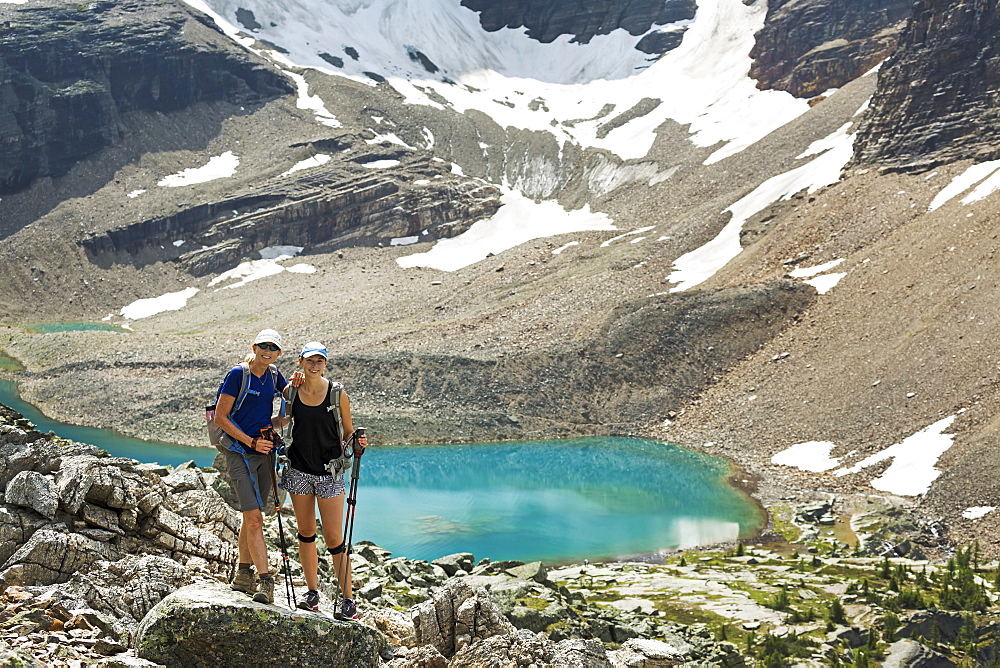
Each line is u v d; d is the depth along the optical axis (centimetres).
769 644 2859
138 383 7962
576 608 2186
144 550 1218
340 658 905
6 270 12675
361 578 1823
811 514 4944
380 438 6881
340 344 8756
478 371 7619
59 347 9662
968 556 3928
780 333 7688
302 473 988
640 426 7169
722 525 4872
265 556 992
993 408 5275
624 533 4697
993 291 6269
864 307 7281
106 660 826
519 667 1184
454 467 6156
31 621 916
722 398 7181
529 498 5344
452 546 4369
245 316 11575
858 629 3108
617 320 8056
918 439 5444
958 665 2967
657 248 10300
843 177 9838
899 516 4666
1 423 1498
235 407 989
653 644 1498
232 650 867
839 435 5947
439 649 1284
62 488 1178
